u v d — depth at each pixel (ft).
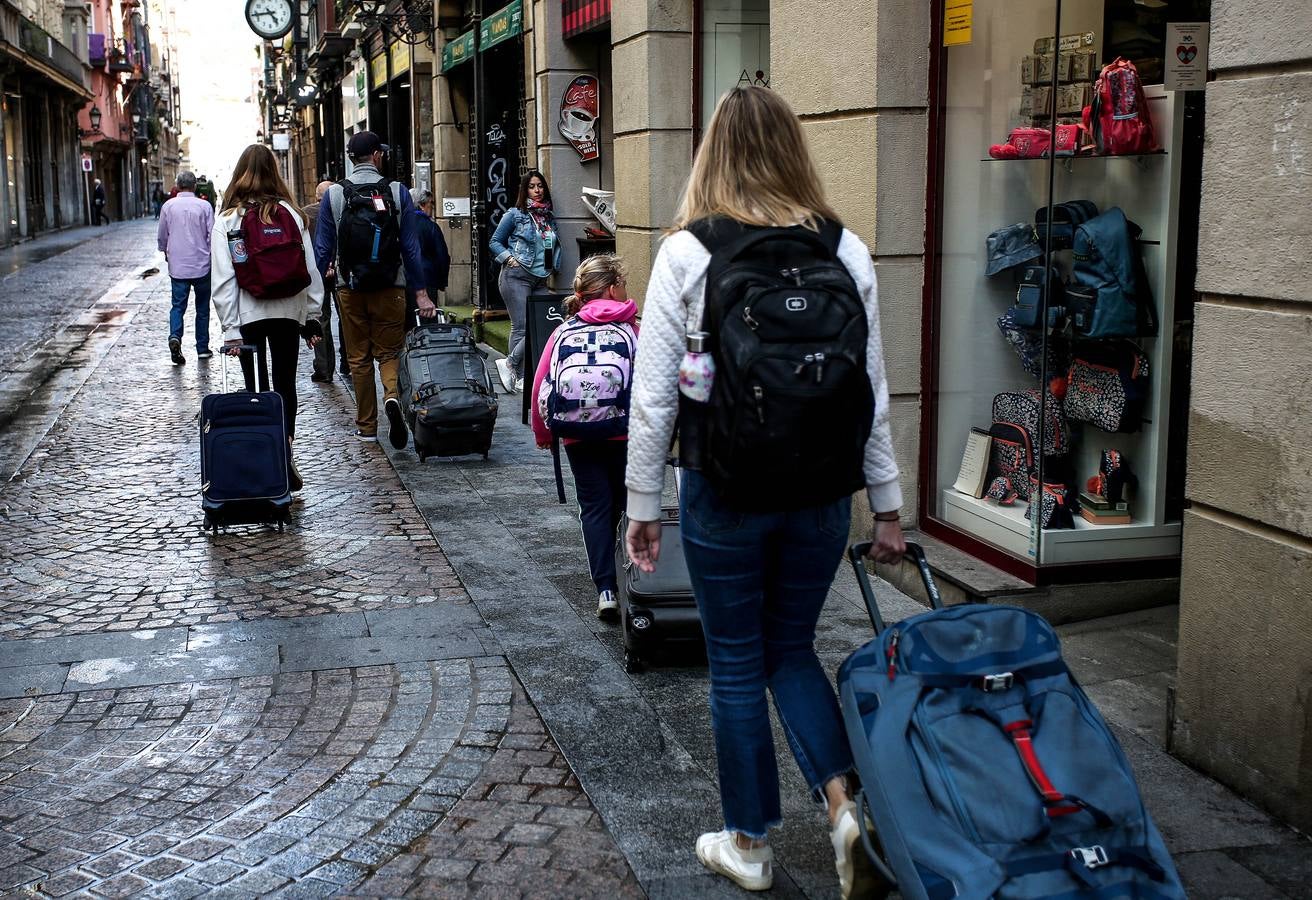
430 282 36.32
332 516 23.71
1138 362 16.75
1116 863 8.13
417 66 62.69
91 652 16.78
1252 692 11.89
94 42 208.03
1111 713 14.17
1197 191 16.34
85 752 13.88
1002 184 17.90
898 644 8.98
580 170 41.50
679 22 29.32
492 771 13.29
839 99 20.07
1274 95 11.14
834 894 10.77
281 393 25.13
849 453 9.08
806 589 10.09
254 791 12.91
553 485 26.05
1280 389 11.26
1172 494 17.10
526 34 43.27
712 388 9.18
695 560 9.89
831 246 9.61
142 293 72.64
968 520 18.78
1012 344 17.80
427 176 46.70
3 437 31.07
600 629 17.40
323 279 29.96
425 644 16.93
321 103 112.57
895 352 19.65
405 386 28.45
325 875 11.27
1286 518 11.28
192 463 28.07
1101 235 16.51
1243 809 11.93
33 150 159.33
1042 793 8.24
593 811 12.40
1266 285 11.34
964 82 18.54
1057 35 16.51
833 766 9.77
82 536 22.39
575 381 16.46
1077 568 16.87
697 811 12.29
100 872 11.34
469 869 11.34
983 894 7.96
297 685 15.64
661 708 14.75
